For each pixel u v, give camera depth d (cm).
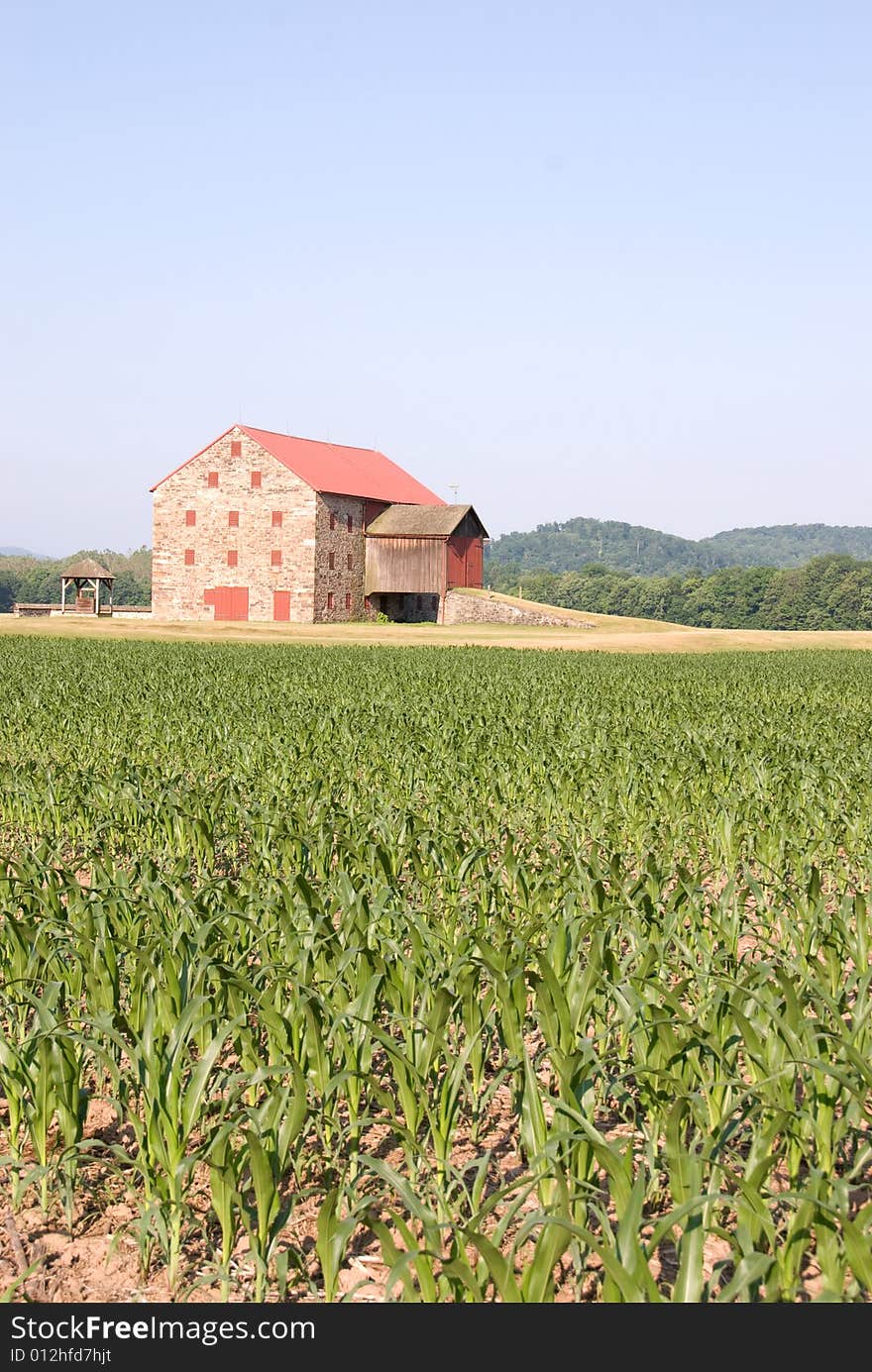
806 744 2378
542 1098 786
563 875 1125
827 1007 771
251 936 982
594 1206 587
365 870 1201
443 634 8619
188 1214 664
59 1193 731
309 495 9350
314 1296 634
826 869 1400
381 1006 898
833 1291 549
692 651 7812
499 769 1898
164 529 9769
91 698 3216
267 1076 676
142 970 831
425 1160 721
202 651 6172
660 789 1711
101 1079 855
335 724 2548
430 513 10312
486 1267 561
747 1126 771
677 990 784
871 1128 780
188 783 1877
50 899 1012
